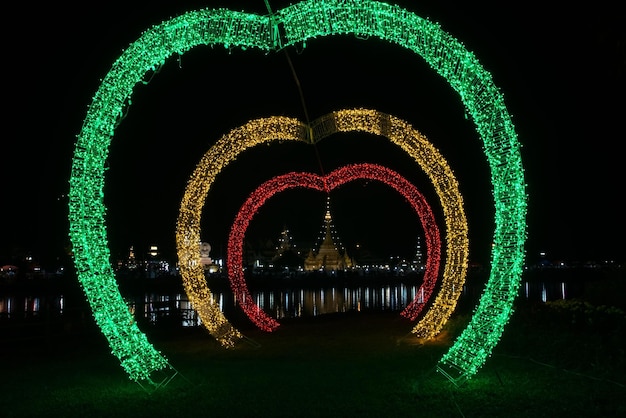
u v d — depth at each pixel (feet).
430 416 21.77
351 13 24.59
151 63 26.16
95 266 26.22
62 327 45.98
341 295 144.36
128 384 27.68
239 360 33.88
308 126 37.81
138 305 53.21
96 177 26.21
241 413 22.43
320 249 230.27
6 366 33.58
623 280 39.81
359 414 22.11
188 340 42.96
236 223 50.16
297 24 24.76
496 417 21.68
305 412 22.38
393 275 188.65
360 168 47.93
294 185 48.60
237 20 25.16
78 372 30.99
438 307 42.34
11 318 53.57
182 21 25.38
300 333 45.93
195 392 25.77
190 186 41.22
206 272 163.53
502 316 26.30
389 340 40.91
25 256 154.92
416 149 39.86
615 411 21.98
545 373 28.19
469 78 25.45
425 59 25.57
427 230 52.49
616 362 28.32
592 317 33.81
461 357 27.17
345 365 31.40
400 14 25.00
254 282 165.17
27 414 23.04
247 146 39.96
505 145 25.66
